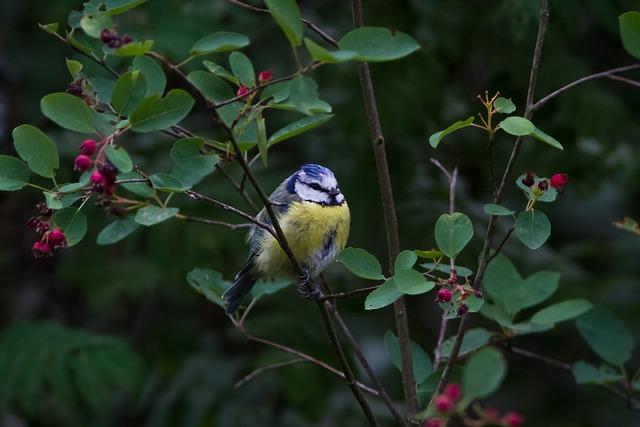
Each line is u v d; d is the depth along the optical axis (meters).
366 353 13.29
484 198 13.03
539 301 7.43
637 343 12.42
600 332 7.86
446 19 11.75
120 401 12.54
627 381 7.74
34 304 13.23
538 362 14.27
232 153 6.41
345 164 12.02
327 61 5.10
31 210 13.02
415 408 6.99
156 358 12.84
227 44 5.48
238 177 11.71
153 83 6.14
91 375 11.08
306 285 8.08
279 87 6.38
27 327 11.70
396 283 5.98
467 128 12.60
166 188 5.89
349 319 13.61
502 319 7.41
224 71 6.16
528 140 12.03
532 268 12.16
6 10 13.40
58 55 13.28
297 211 8.80
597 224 15.23
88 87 6.10
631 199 15.30
